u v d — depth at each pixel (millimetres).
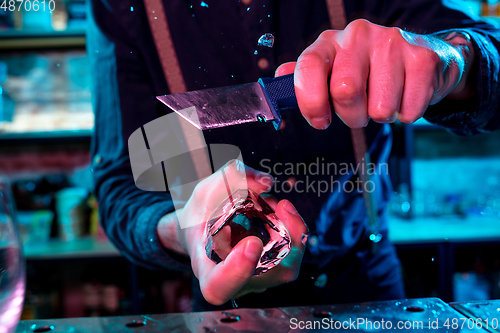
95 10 756
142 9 732
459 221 1833
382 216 880
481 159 2111
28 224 1760
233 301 520
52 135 1733
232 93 467
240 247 407
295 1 731
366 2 744
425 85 424
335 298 800
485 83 572
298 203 740
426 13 719
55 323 487
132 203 660
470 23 676
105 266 1895
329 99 425
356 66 416
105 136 803
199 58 739
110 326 479
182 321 487
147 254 617
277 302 708
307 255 719
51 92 1820
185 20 728
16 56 1821
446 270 1599
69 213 1750
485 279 1767
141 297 1710
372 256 845
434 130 2062
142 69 764
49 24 1802
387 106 418
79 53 1832
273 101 460
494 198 2039
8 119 1771
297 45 747
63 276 1908
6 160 1972
